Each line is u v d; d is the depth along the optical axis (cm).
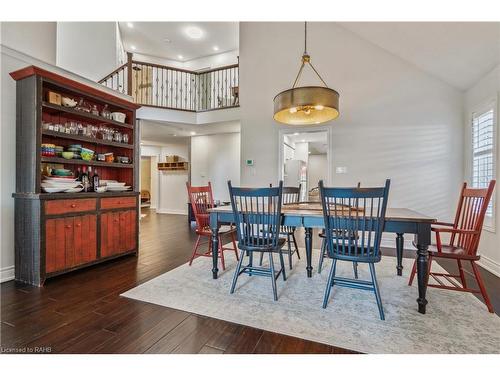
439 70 377
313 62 461
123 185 353
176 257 350
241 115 513
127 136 371
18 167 263
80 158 307
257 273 249
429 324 182
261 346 157
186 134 732
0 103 258
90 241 295
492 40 271
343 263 323
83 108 318
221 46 766
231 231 314
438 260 334
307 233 276
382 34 385
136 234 358
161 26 668
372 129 428
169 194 889
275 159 489
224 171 723
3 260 260
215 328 176
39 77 257
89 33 597
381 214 191
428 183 403
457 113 393
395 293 234
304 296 227
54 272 259
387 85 421
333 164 446
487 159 325
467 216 236
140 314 194
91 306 207
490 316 193
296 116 272
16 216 261
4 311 198
